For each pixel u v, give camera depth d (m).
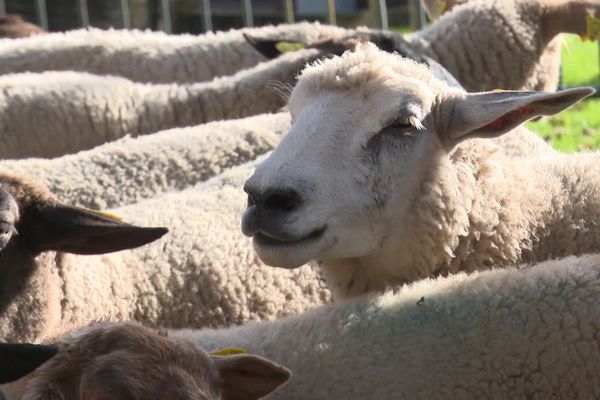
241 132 14.62
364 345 8.47
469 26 17.19
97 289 11.12
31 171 13.77
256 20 45.94
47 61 21.42
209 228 11.93
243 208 12.34
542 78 17.53
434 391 8.16
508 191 10.60
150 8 41.41
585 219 10.81
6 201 10.05
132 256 11.52
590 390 8.12
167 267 11.52
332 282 10.49
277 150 9.76
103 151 14.31
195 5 43.72
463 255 10.37
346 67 10.22
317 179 9.57
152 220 11.92
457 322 8.45
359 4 48.19
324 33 20.59
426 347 8.36
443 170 10.12
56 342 7.23
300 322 8.88
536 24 17.22
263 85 17.03
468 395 8.15
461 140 10.28
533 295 8.46
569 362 8.14
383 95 9.94
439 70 15.36
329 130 9.83
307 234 9.55
